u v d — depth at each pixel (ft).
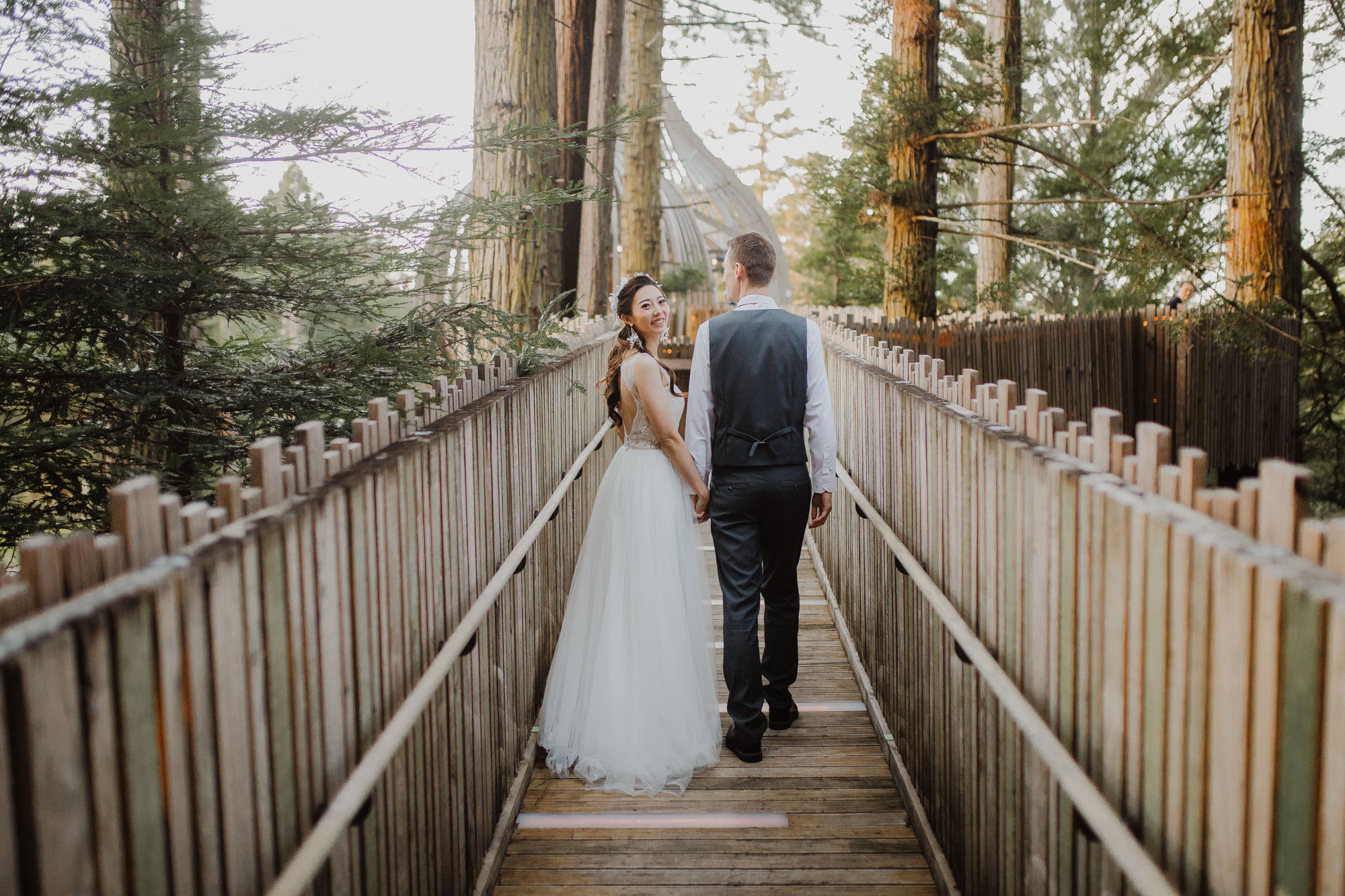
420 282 12.75
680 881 9.02
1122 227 35.35
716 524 11.25
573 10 36.60
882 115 34.55
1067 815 5.81
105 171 10.25
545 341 12.86
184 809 4.00
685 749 10.87
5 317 9.80
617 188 66.18
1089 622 5.41
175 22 11.33
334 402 11.65
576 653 11.64
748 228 91.66
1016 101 43.32
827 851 9.51
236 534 4.50
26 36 9.45
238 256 11.00
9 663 3.00
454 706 8.00
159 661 3.80
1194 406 33.88
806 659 14.94
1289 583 3.52
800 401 11.00
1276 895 3.65
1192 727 4.26
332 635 5.50
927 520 9.39
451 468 7.95
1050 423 6.49
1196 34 41.29
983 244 55.42
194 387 11.35
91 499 10.46
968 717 7.96
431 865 7.30
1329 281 39.27
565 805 10.52
